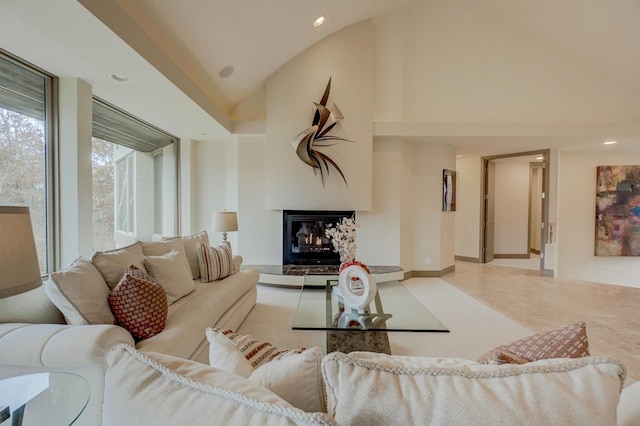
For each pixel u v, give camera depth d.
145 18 2.53
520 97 5.03
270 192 4.80
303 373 0.74
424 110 5.09
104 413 0.59
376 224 5.04
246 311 3.34
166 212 5.10
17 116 2.55
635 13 3.77
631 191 5.99
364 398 0.55
